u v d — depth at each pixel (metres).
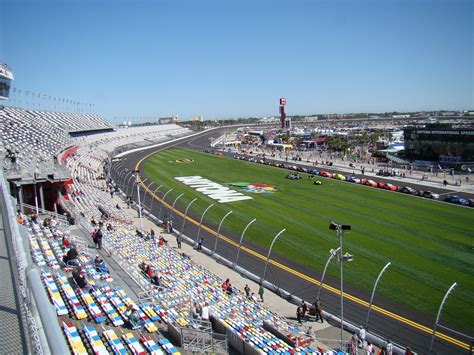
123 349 19.88
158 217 66.12
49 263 29.05
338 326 31.39
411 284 39.31
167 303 29.61
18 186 51.62
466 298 36.28
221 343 24.25
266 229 58.50
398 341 29.34
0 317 10.88
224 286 36.34
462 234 55.28
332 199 78.69
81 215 54.34
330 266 44.09
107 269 32.25
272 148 185.12
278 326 28.86
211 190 89.31
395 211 68.56
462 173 104.62
